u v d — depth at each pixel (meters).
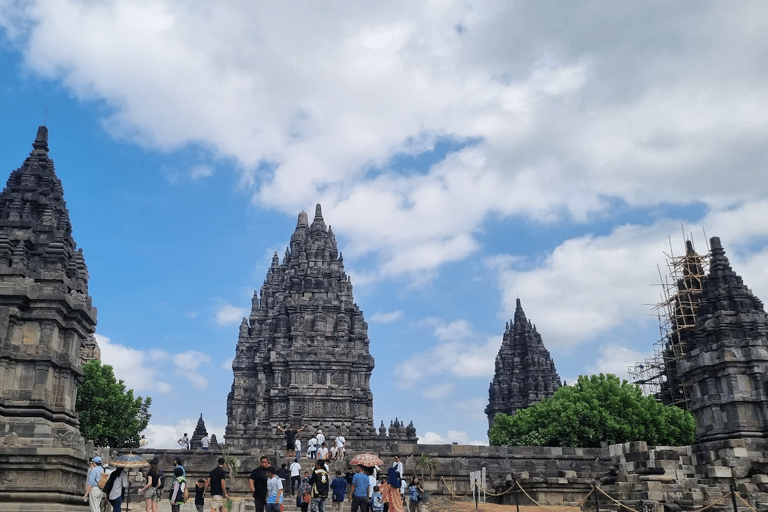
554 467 50.75
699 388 47.34
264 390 93.12
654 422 68.44
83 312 33.78
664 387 90.00
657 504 32.56
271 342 95.88
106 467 29.52
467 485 48.56
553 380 113.31
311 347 93.44
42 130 38.12
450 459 50.62
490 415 118.06
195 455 48.62
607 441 67.94
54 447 27.69
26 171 36.62
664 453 38.00
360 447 76.00
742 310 46.78
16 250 33.03
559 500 41.16
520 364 117.94
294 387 89.94
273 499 23.70
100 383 62.62
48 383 31.67
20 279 32.06
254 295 109.38
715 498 33.44
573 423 68.25
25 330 31.81
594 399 69.00
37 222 35.03
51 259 33.66
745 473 38.94
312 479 26.75
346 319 96.06
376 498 27.52
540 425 72.50
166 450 48.69
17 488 26.94
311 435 83.75
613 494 35.50
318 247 101.62
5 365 30.97
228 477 45.25
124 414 64.44
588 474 44.88
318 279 97.88
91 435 60.78
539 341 117.94
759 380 44.25
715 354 45.75
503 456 51.75
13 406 30.61
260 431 88.44
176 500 26.47
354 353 93.00
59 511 26.47
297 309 95.44
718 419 45.09
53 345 32.16
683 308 81.19
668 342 89.94
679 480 36.97
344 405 89.94
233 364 103.31
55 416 31.89
